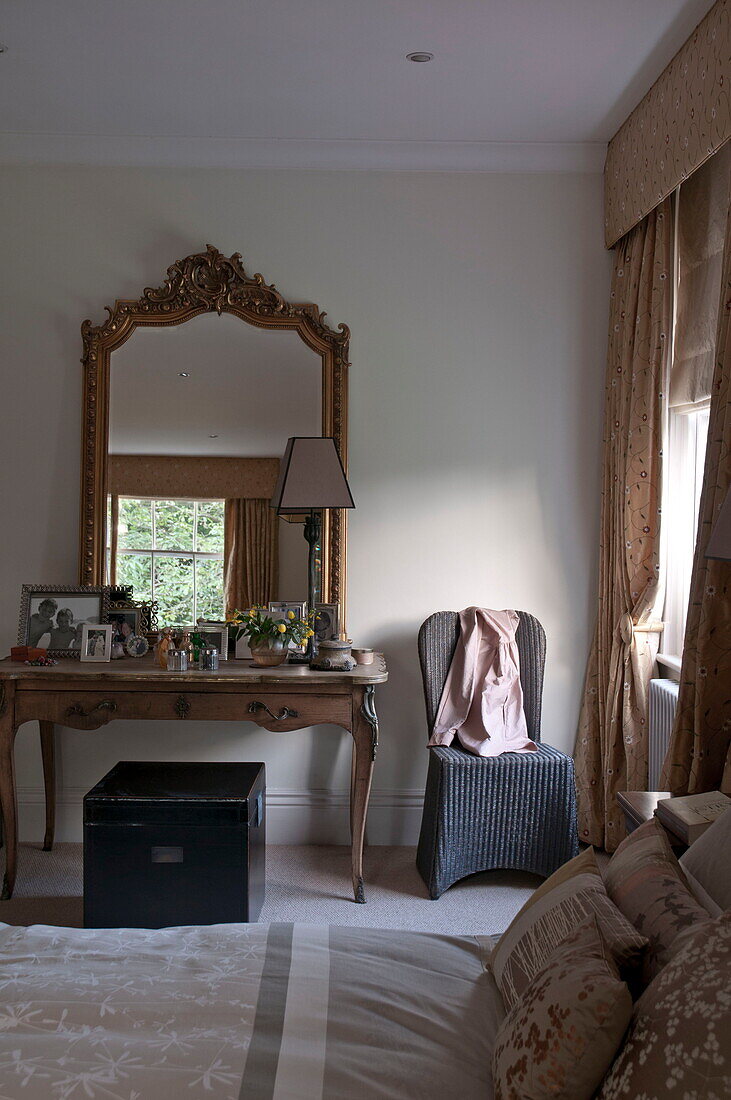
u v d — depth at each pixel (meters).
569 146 3.70
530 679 3.56
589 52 2.97
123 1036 1.42
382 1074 1.36
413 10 2.72
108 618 3.54
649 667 3.44
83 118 3.50
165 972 1.66
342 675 3.08
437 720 3.48
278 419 3.72
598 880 1.65
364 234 3.74
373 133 3.61
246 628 3.29
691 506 3.40
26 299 3.71
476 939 1.90
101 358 3.68
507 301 3.76
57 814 3.74
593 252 3.75
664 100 3.06
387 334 3.74
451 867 3.23
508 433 3.77
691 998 1.12
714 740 2.51
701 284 3.17
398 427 3.75
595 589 3.78
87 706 3.10
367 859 3.61
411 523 3.76
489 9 2.71
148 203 3.72
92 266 3.72
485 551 3.78
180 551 3.71
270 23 2.80
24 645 3.48
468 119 3.48
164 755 3.74
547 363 3.76
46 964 1.69
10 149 3.67
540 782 3.24
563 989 1.26
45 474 3.72
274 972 1.67
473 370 3.76
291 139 3.66
